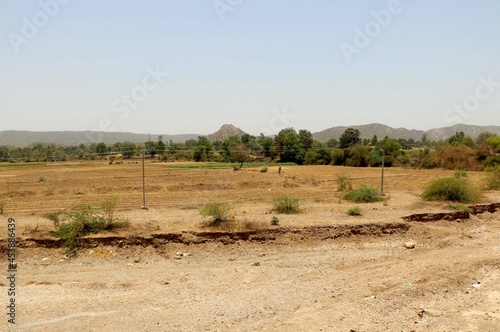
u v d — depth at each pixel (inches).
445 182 890.1
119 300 405.1
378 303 386.0
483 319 349.7
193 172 1744.6
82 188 1191.6
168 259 578.9
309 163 2415.1
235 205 859.4
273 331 331.9
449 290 423.2
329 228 666.8
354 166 2244.1
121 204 891.4
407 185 1301.7
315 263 559.5
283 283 464.4
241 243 625.3
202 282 473.4
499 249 602.2
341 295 412.2
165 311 376.2
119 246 593.6
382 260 567.2
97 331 333.4
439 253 590.9
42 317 358.6
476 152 1940.2
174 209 815.7
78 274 516.7
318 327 337.1
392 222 694.5
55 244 586.9
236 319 358.0
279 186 1267.2
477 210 823.7
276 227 658.2
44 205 897.5
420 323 342.3
